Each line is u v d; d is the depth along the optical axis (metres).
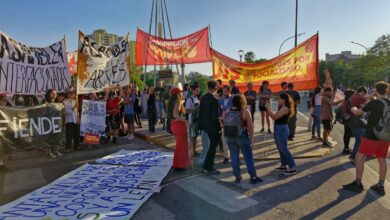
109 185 6.20
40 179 6.80
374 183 6.40
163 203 5.37
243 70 11.86
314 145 9.66
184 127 7.10
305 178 6.65
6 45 8.60
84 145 10.50
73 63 18.05
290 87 10.48
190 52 13.70
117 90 11.65
